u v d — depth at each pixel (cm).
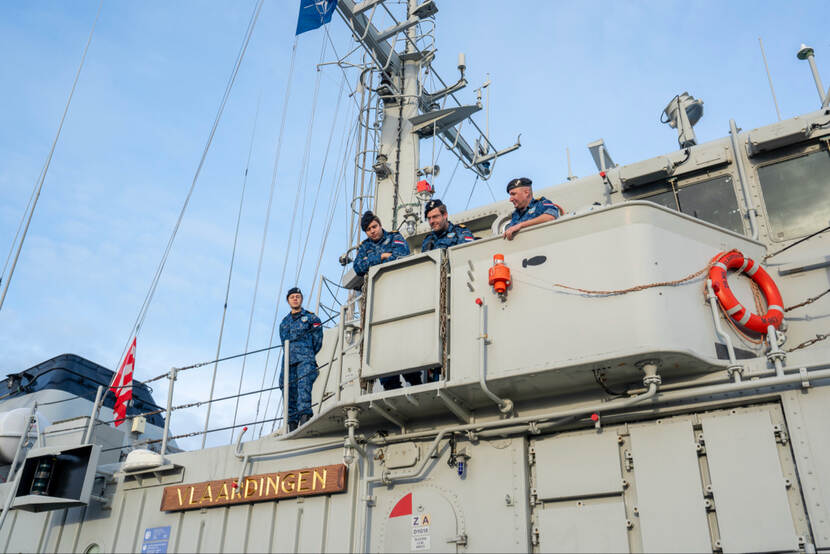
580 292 728
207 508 940
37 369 1526
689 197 908
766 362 685
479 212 1067
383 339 822
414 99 1538
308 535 848
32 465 1037
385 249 915
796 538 618
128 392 1204
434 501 783
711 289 728
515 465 756
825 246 807
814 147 855
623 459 718
